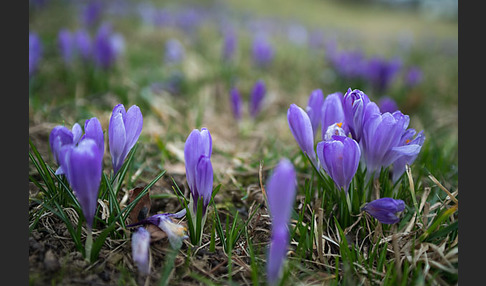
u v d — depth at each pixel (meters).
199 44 1.47
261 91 0.70
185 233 0.42
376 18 4.48
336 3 4.97
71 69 0.84
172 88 0.88
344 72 1.07
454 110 1.00
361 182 0.44
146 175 0.52
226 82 0.99
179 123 0.69
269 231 0.45
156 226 0.42
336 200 0.45
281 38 2.17
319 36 1.83
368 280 0.40
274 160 0.57
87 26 1.31
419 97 0.92
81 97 0.73
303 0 4.66
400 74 1.36
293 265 0.41
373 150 0.43
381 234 0.43
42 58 0.95
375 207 0.42
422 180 0.52
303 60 1.53
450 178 0.53
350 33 2.70
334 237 0.44
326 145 0.41
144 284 0.39
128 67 1.00
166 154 0.56
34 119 0.60
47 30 1.28
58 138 0.40
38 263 0.39
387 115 0.42
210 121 0.73
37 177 0.48
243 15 2.66
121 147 0.41
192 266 0.41
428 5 4.90
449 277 0.41
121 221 0.41
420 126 0.77
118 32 1.52
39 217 0.41
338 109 0.45
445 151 0.62
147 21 1.72
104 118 0.62
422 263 0.41
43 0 1.55
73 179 0.37
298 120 0.44
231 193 0.51
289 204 0.34
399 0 5.16
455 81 1.41
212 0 3.23
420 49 2.36
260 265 0.41
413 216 0.44
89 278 0.39
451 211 0.42
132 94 0.78
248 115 0.80
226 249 0.42
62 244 0.41
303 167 0.54
